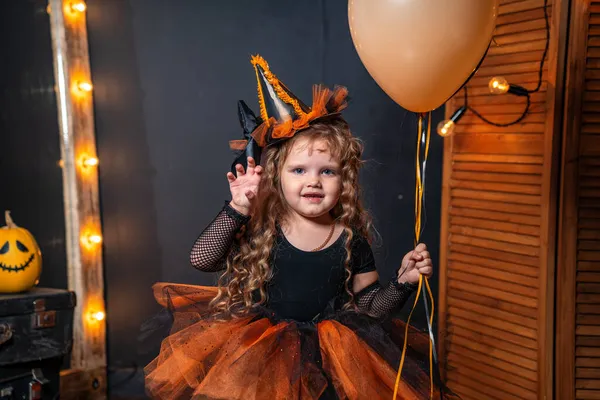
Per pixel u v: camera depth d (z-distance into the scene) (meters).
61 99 2.79
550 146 2.16
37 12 2.77
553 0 2.12
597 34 2.09
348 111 2.96
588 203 2.13
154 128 2.96
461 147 2.54
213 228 1.81
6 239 2.35
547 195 2.18
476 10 1.58
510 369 2.37
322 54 2.95
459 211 2.57
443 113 2.95
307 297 1.83
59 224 2.87
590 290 2.15
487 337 2.46
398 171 2.98
